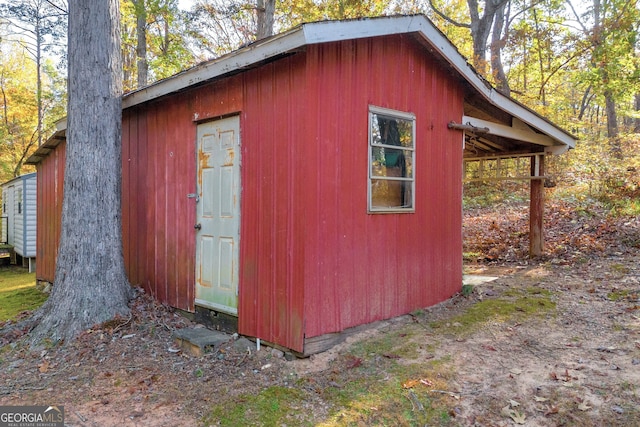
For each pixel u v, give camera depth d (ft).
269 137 13.41
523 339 13.25
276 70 13.16
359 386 10.74
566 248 25.66
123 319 15.53
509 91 45.62
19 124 66.18
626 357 11.40
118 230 16.60
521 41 45.24
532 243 25.50
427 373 11.14
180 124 17.16
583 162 41.65
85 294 15.43
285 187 12.83
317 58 12.45
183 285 16.88
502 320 14.97
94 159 15.96
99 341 14.21
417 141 16.24
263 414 9.74
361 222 14.02
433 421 9.27
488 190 45.52
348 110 13.48
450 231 18.15
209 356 13.17
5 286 29.73
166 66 52.26
